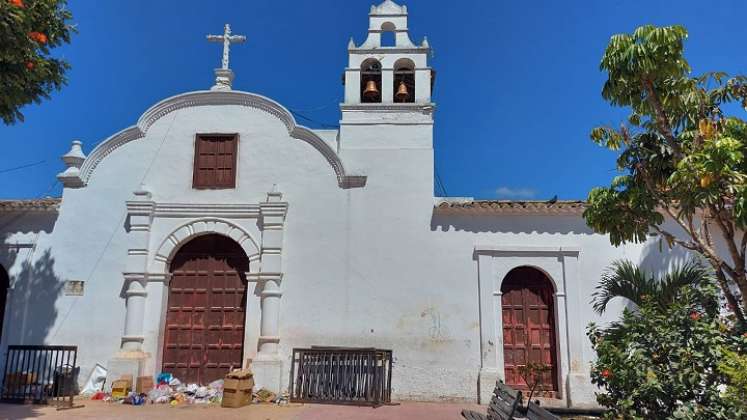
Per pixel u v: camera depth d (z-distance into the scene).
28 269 12.41
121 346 11.91
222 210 12.52
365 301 11.99
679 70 6.95
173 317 12.45
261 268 12.09
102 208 12.66
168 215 12.58
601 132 7.92
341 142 12.85
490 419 7.73
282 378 11.62
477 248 12.07
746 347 6.46
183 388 11.62
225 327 12.34
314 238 12.35
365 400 11.04
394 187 12.52
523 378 11.46
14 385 11.24
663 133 7.45
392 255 12.19
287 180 12.67
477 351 11.68
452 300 11.91
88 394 11.55
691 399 6.44
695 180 6.51
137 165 12.85
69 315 12.16
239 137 12.95
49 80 9.36
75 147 13.09
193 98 13.13
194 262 12.74
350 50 13.49
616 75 7.17
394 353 11.74
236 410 10.23
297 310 12.02
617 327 7.57
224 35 13.80
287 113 12.92
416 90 13.24
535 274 12.34
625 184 7.95
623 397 6.82
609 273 11.81
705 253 7.34
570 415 10.56
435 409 10.71
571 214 12.16
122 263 12.35
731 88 7.38
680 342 6.67
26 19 8.02
